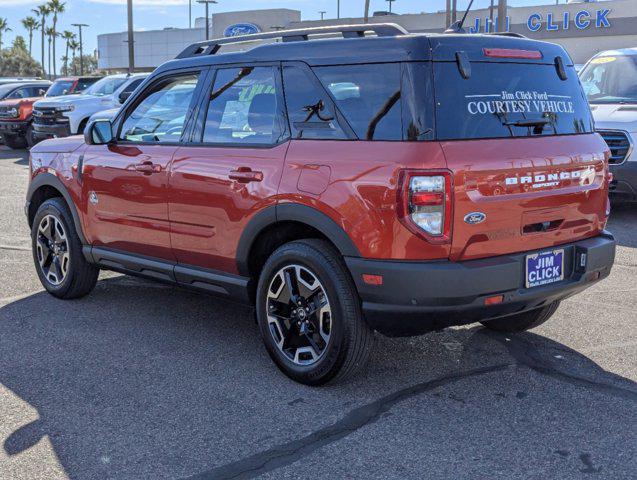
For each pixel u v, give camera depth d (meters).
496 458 3.30
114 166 5.11
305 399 3.94
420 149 3.53
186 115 4.75
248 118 4.36
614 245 4.25
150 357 4.56
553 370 4.33
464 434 3.53
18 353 4.63
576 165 4.04
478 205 3.59
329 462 3.27
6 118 19.38
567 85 4.24
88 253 5.45
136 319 5.32
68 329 5.09
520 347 4.71
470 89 3.72
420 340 4.84
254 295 4.48
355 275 3.72
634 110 8.97
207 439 3.49
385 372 4.31
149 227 4.91
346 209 3.71
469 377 4.23
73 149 5.55
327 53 4.00
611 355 4.57
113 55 72.50
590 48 41.41
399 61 3.69
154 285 6.26
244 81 4.42
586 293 5.98
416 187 3.50
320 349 4.03
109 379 4.21
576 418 3.70
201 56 4.77
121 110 5.26
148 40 69.75
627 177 8.74
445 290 3.54
